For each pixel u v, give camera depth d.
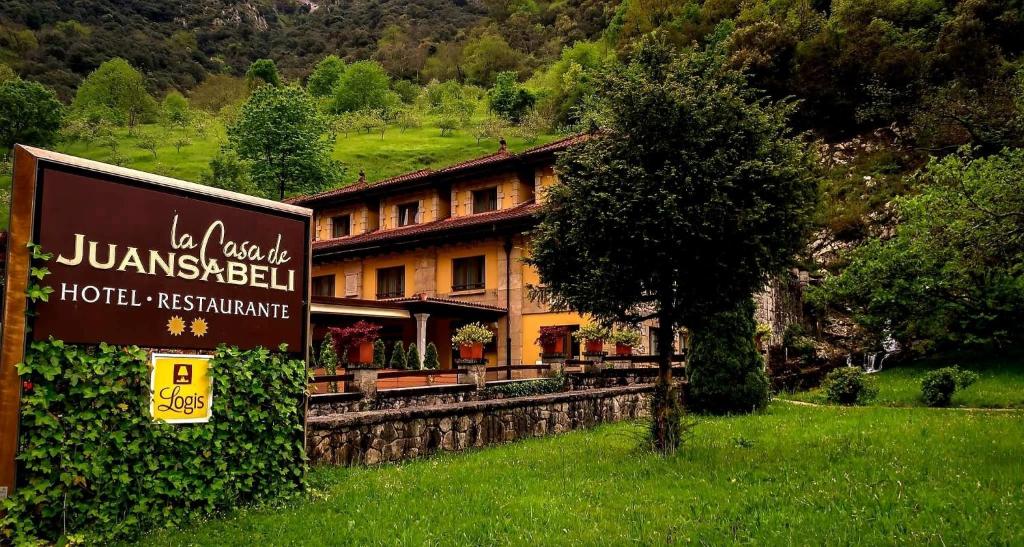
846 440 10.72
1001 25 36.28
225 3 161.62
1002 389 17.73
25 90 66.31
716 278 9.66
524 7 125.12
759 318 22.98
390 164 65.75
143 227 7.21
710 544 5.62
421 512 6.96
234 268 7.99
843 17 40.59
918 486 7.45
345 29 153.88
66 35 112.75
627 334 19.12
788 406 17.14
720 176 9.24
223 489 7.44
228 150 60.66
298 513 7.17
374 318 23.80
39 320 6.36
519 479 8.55
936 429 11.77
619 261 9.70
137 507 6.71
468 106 84.88
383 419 10.27
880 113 35.75
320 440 9.29
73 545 6.16
